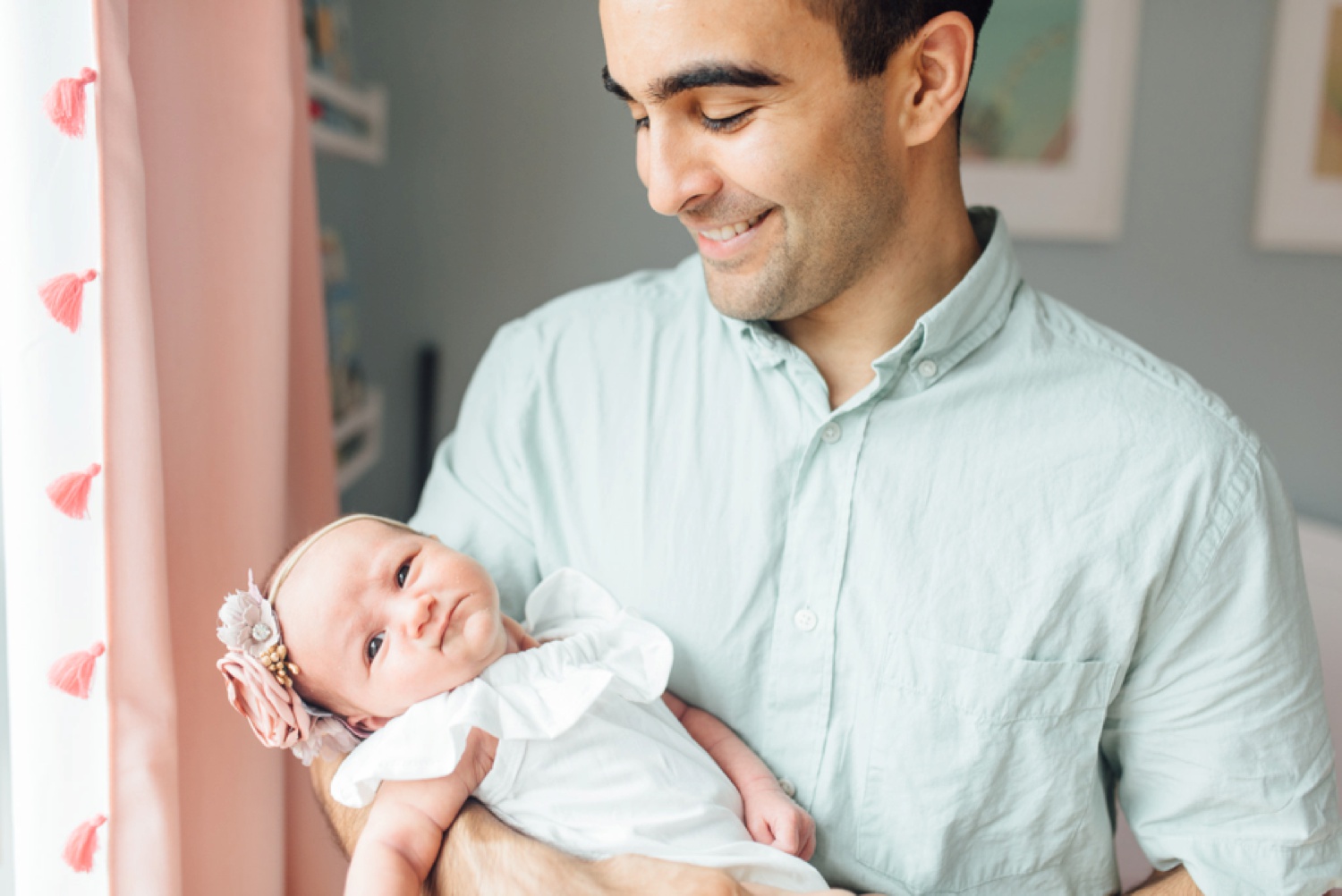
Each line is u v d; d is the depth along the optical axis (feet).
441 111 7.18
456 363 7.53
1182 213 7.32
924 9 2.77
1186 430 3.13
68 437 2.67
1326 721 3.21
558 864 2.73
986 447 3.19
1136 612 3.09
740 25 2.51
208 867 3.36
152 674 2.85
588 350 3.71
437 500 3.76
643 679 3.13
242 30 3.30
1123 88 7.06
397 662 2.95
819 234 2.88
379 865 2.74
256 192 3.36
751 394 3.40
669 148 2.75
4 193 2.57
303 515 4.08
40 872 2.75
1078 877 3.33
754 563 3.29
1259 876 3.10
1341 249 7.17
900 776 3.18
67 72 2.59
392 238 7.31
